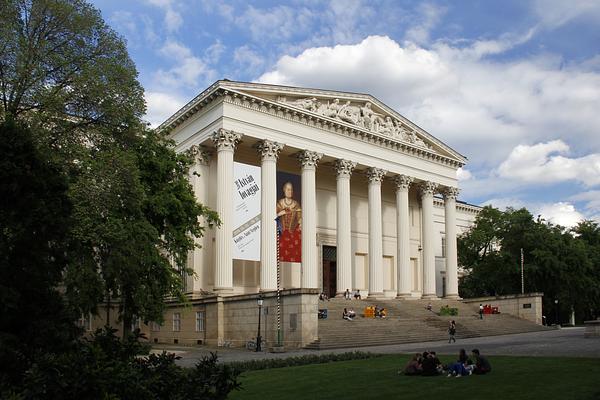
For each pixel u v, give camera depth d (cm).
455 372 2347
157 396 1137
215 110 5581
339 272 6228
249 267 6231
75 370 1042
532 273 7831
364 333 4700
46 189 1420
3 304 1259
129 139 3419
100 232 3052
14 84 2898
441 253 9556
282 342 4325
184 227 4262
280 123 5897
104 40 3247
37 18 3039
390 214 7844
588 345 3619
